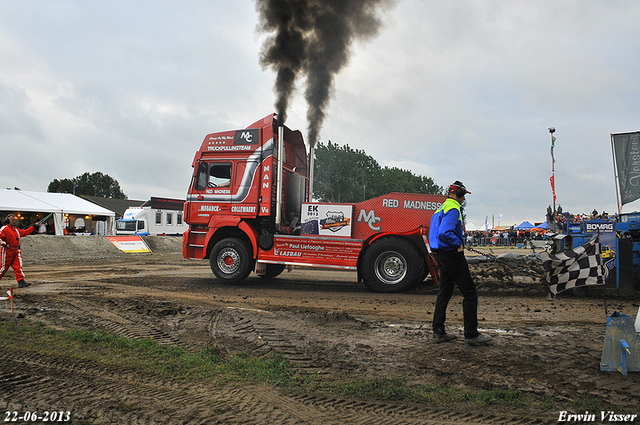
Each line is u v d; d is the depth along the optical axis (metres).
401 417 2.78
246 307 6.74
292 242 9.27
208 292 8.50
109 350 4.24
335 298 7.80
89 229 32.84
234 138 9.82
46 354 4.12
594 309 6.55
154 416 2.77
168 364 3.81
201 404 2.97
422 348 4.34
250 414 2.81
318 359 3.99
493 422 2.72
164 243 27.47
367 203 8.93
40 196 30.02
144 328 5.21
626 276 7.74
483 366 3.74
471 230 41.62
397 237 8.72
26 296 7.66
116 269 14.17
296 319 5.75
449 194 4.75
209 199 9.91
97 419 2.73
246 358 4.02
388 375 3.54
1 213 25.19
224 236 10.16
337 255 8.97
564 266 6.21
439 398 3.06
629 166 11.03
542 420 2.72
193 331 5.09
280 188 9.50
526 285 8.25
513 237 33.34
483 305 6.93
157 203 39.34
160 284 9.71
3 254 8.93
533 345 4.41
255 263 9.70
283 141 10.31
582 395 3.09
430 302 7.37
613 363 3.57
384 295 8.16
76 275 12.00
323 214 9.13
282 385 3.32
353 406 2.95
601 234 7.91
